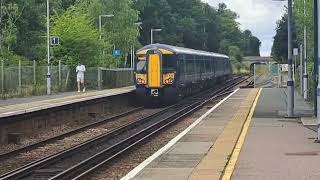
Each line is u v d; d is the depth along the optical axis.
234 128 23.39
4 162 18.19
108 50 69.44
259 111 32.38
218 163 14.59
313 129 22.73
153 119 32.41
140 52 41.75
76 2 89.81
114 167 16.44
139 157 18.39
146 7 141.62
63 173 14.71
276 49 89.19
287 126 24.02
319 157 15.34
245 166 13.94
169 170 14.19
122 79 60.62
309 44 43.22
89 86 52.53
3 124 22.73
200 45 161.88
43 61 56.31
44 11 76.69
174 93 41.44
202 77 54.66
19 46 71.00
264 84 68.31
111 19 92.06
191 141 20.28
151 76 41.38
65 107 29.58
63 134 24.56
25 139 24.41
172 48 42.06
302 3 45.19
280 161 14.67
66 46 52.69
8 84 42.28
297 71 59.00
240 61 196.38
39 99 36.09
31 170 15.96
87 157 18.88
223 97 48.97
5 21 66.75
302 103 37.91
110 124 30.17
